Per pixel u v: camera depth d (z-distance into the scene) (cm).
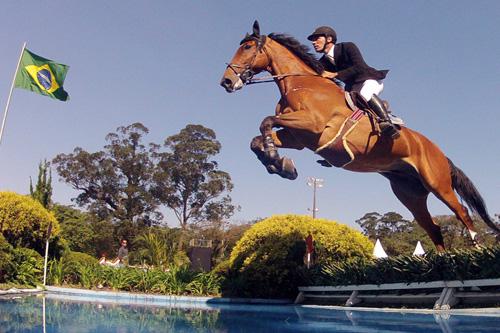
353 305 846
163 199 3850
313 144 603
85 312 543
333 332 373
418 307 711
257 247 1152
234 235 3550
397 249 4019
